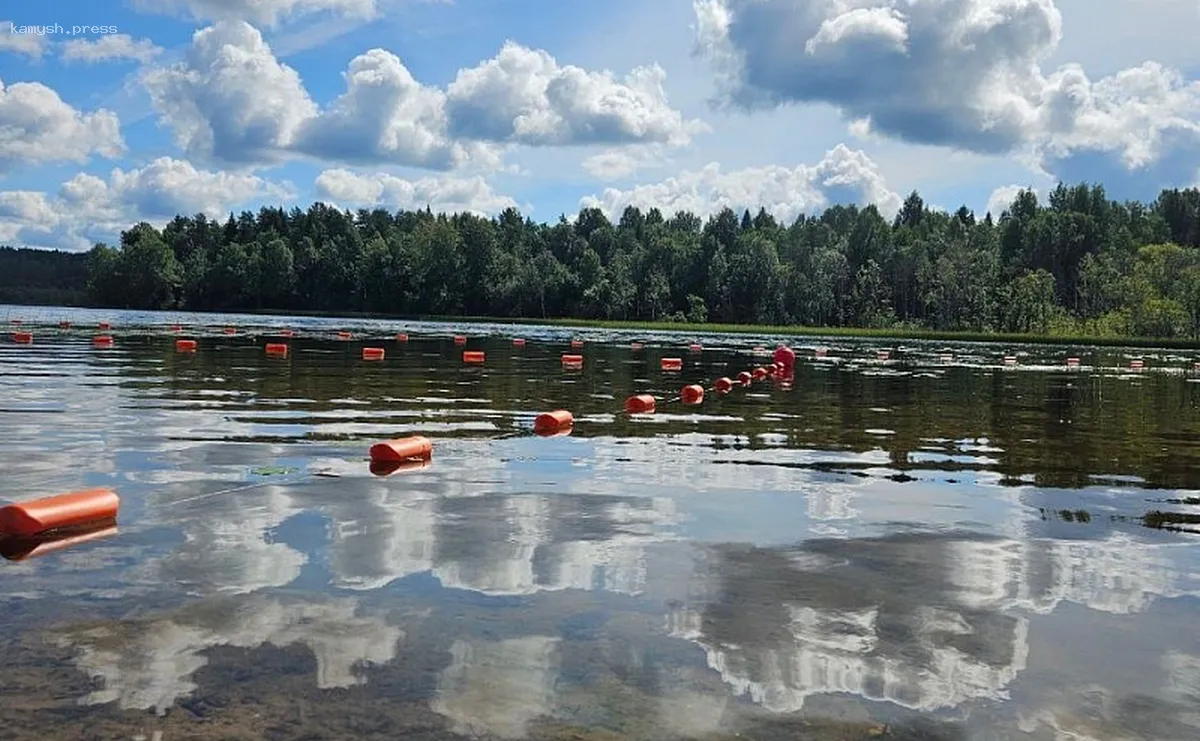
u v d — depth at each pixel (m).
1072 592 4.93
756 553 5.56
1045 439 11.31
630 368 23.92
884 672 3.80
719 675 3.72
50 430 9.97
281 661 3.72
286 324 61.12
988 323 90.44
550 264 113.44
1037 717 3.44
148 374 17.70
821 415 13.52
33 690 3.41
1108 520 6.67
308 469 7.93
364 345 33.56
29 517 5.56
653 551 5.52
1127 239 110.12
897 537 6.05
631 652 3.93
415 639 3.99
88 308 109.69
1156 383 23.59
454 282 111.75
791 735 3.23
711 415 13.18
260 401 13.41
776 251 115.12
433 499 6.83
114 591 4.56
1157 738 3.30
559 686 3.56
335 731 3.15
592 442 10.06
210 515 6.17
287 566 5.03
